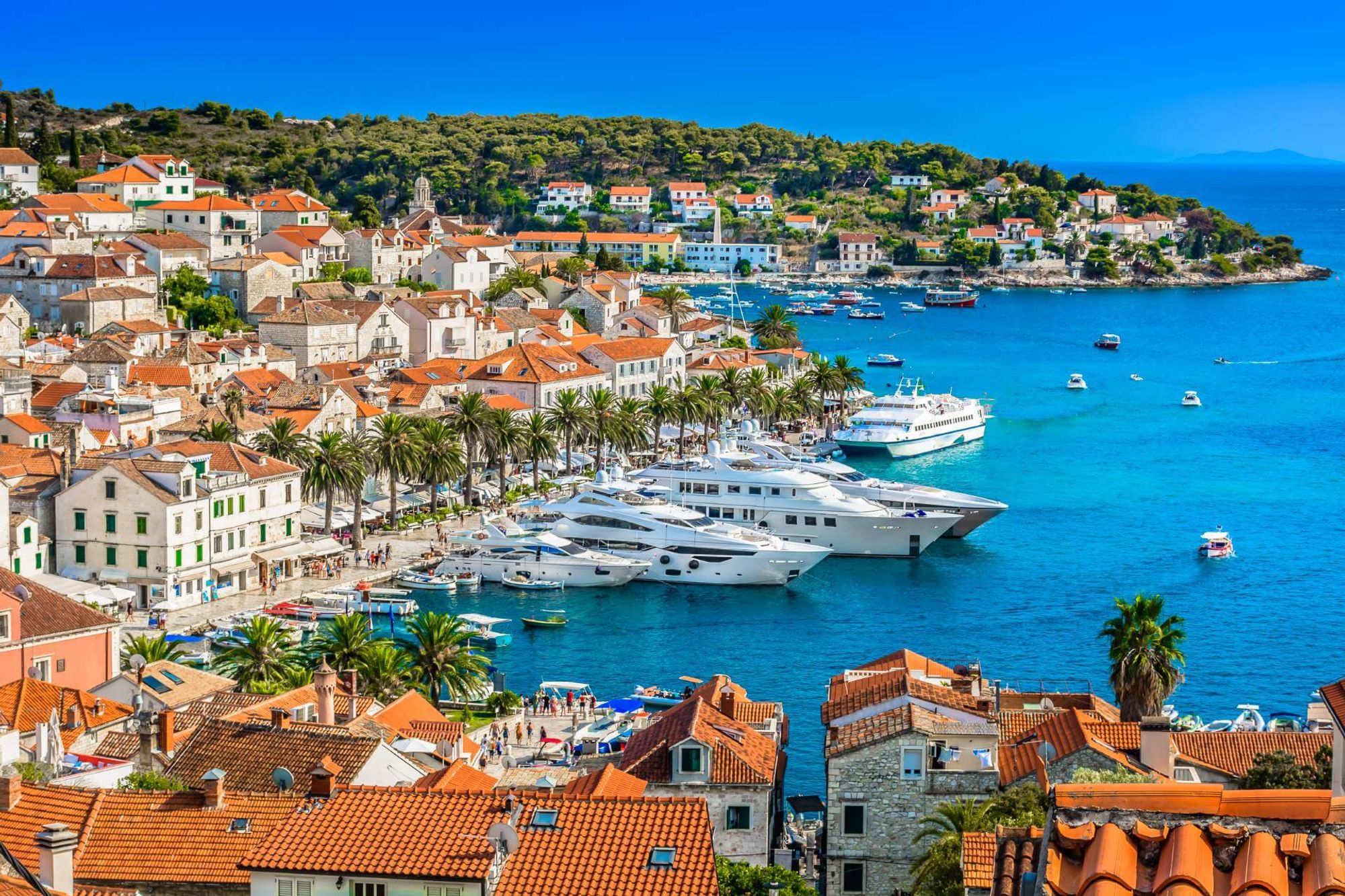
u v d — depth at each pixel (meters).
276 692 117.50
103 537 183.00
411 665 148.12
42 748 93.69
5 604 122.62
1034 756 90.31
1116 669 120.75
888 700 97.81
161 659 142.75
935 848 75.12
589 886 56.12
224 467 194.50
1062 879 24.89
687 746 91.31
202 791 69.81
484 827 58.69
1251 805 26.00
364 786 62.62
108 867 64.94
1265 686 156.50
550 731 140.00
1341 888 23.17
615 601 198.00
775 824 101.56
